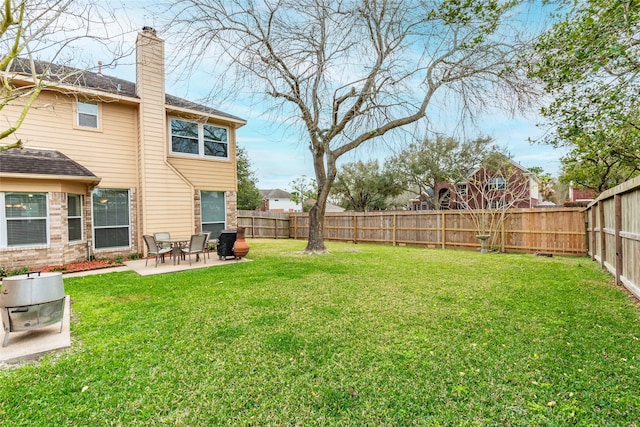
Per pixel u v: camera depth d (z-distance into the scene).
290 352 3.01
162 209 9.57
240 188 25.14
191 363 2.81
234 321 3.84
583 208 9.47
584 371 2.59
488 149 21.12
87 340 3.30
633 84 4.32
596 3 3.52
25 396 2.33
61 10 3.78
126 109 9.34
